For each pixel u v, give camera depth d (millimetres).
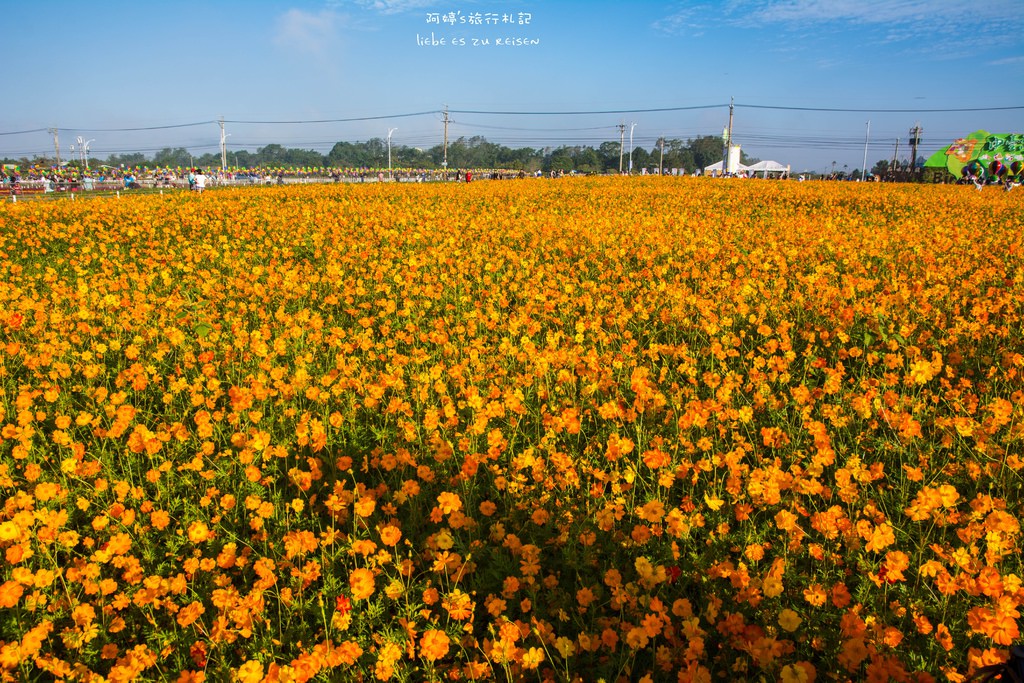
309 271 9945
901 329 5488
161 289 9039
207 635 2693
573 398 4895
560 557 3254
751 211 18109
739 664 2416
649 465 3508
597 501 3498
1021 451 3973
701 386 5309
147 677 2709
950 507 3201
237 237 13320
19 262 11102
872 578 2738
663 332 6840
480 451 4320
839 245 10867
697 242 11477
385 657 2441
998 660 2246
